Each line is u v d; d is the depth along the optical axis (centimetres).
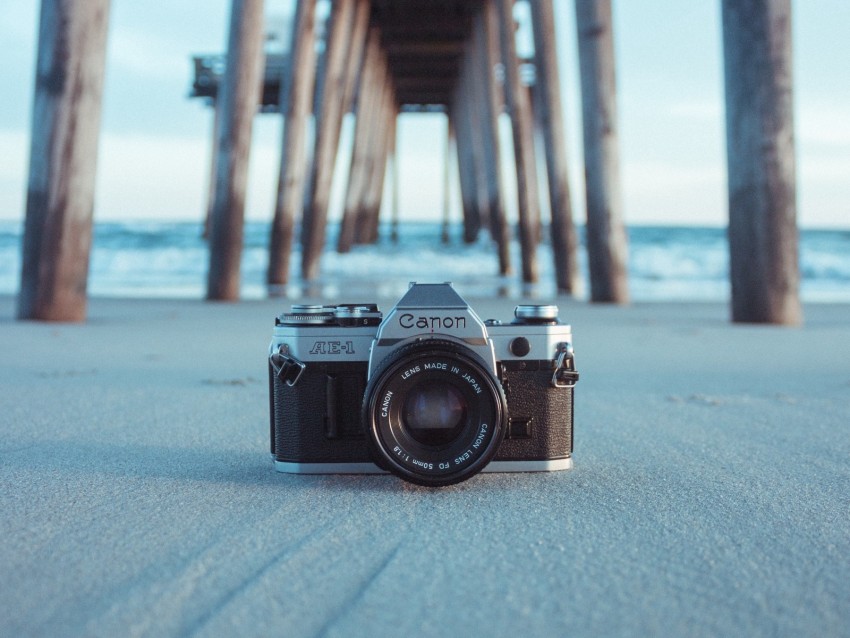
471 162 3469
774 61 802
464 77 3064
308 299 1245
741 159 843
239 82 1166
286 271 1541
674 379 482
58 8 752
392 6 2464
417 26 2550
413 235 5384
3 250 2725
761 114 822
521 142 1862
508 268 2334
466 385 224
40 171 787
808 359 580
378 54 2789
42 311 804
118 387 434
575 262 1530
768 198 835
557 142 1507
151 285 1761
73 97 771
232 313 984
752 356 598
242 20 1152
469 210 3522
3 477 249
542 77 1498
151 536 193
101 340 677
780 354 610
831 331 793
